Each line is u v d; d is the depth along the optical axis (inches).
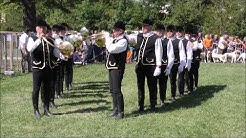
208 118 349.1
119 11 1291.8
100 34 370.6
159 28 374.6
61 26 430.6
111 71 345.1
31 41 341.7
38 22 343.6
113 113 352.8
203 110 380.8
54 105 398.9
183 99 446.0
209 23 1306.6
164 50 391.5
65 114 366.6
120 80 344.8
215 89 518.6
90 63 877.8
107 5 1304.1
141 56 368.2
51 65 351.6
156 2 1370.6
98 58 903.1
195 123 331.0
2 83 592.7
